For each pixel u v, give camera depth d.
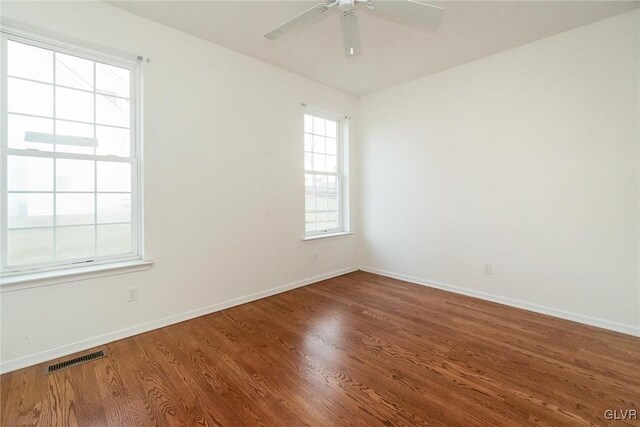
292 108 3.69
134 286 2.52
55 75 2.22
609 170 2.58
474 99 3.36
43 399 1.71
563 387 1.83
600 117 2.60
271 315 2.94
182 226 2.78
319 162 4.29
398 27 2.65
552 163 2.87
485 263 3.36
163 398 1.73
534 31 2.73
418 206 3.94
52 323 2.15
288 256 3.71
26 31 2.07
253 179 3.32
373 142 4.42
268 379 1.91
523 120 3.02
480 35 2.79
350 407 1.66
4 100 2.04
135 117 2.57
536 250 3.00
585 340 2.41
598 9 2.40
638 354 2.20
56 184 2.24
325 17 2.27
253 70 3.27
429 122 3.77
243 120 3.20
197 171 2.87
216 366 2.05
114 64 2.47
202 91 2.88
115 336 2.42
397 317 2.89
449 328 2.65
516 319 2.83
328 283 4.01
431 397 1.74
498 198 3.23
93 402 1.69
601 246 2.64
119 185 2.52
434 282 3.82
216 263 3.03
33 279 2.05
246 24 2.62
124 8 2.38
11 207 2.08
